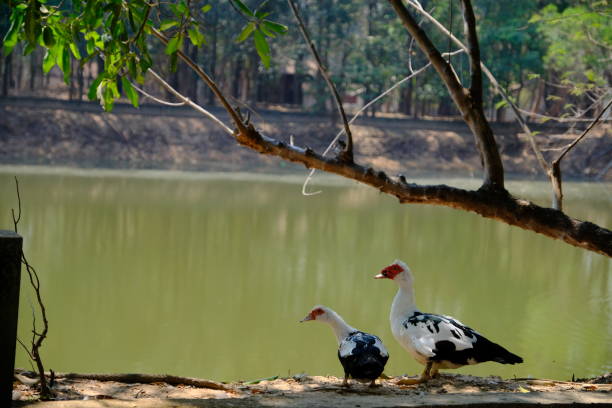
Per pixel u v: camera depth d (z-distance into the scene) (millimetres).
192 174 53375
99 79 6266
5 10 29812
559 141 55438
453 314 16406
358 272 21469
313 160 7555
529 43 57562
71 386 6125
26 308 15938
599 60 21078
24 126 57062
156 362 12766
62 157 56094
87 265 20625
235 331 14961
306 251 24828
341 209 37281
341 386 6812
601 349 13711
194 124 61906
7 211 29703
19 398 5367
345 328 7395
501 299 18094
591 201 45531
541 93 60875
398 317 7359
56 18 6176
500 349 6961
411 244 26938
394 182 7684
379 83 64875
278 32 5820
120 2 5902
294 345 14242
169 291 18109
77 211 31000
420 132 66750
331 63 70750
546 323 15758
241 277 20234
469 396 5188
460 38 57375
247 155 61188
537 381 7438
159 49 59188
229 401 4910
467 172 64312
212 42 60062
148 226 28203
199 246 24734
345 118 7559
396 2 7547
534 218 7742
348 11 65312
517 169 61344
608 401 5098
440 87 62250
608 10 16250
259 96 72312
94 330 14547
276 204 38062
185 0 6285
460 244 27156
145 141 59688
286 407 4801
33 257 21266
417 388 6816
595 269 22531
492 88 58625
